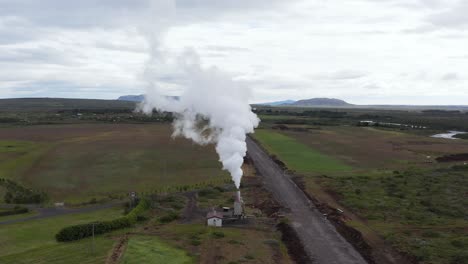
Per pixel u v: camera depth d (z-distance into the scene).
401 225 62.88
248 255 51.16
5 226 62.53
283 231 60.97
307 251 53.34
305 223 64.62
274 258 50.88
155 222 65.12
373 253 52.47
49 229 61.03
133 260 48.97
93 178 95.50
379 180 93.38
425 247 52.78
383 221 64.94
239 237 58.19
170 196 80.00
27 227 62.00
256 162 115.94
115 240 56.25
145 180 94.19
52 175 97.50
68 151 128.62
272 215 69.06
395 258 51.00
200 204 75.88
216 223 63.34
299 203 76.19
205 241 56.03
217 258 50.03
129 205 72.62
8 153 121.69
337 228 62.16
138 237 57.44
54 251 52.06
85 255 50.59
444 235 57.78
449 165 112.62
